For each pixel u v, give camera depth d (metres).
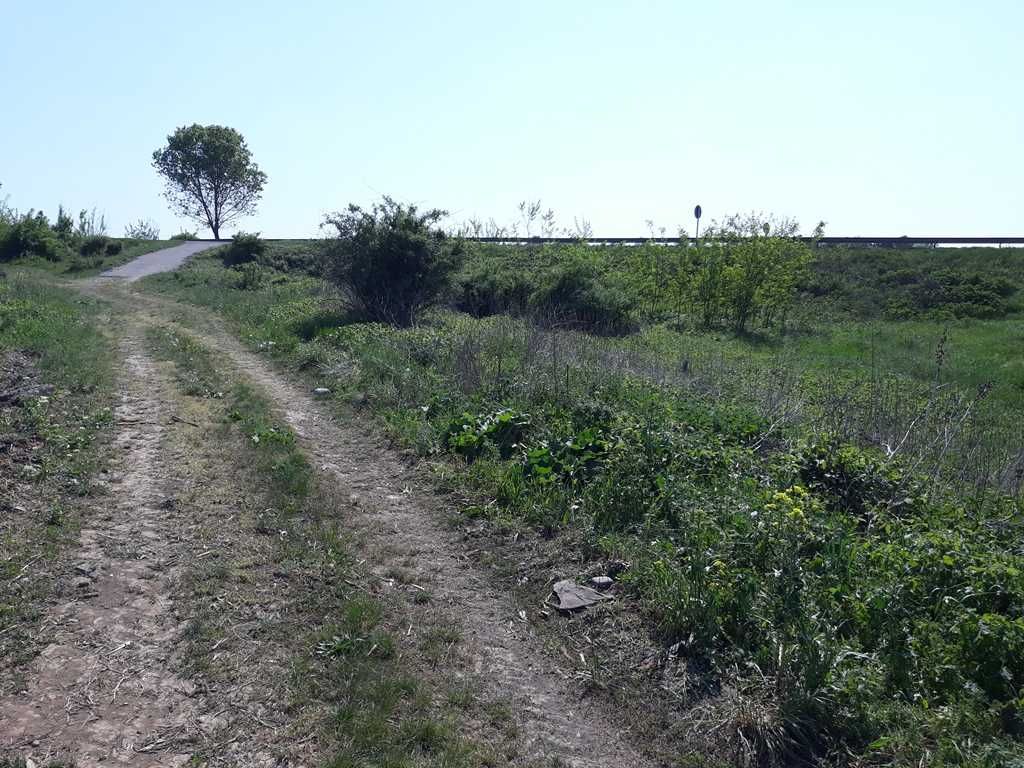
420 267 16.12
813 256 25.78
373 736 3.59
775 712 3.85
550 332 11.70
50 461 6.46
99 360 10.79
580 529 5.88
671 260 23.98
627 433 7.09
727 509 5.70
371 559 5.47
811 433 7.61
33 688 3.73
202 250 38.91
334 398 9.77
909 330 21.75
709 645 4.42
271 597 4.76
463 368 9.77
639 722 3.96
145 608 4.53
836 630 4.35
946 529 5.58
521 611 4.96
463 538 5.93
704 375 11.20
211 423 8.23
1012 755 3.43
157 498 6.08
